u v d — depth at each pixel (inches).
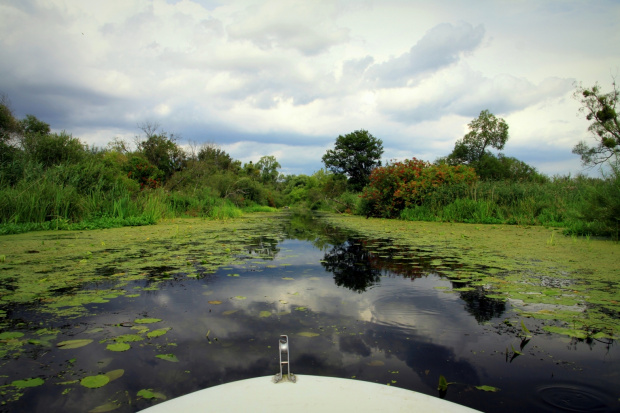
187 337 77.8
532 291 112.3
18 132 489.7
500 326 84.0
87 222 325.7
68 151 440.5
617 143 705.0
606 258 169.2
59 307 98.3
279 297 108.3
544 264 155.9
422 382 58.6
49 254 180.9
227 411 41.5
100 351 71.1
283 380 47.8
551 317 88.7
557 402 52.5
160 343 74.7
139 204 411.8
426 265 157.8
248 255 185.8
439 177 497.7
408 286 121.2
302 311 95.1
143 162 604.7
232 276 136.6
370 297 108.0
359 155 1279.5
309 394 45.0
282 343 49.3
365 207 601.6
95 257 174.2
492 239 244.7
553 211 371.6
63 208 333.1
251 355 68.9
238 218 546.3
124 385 58.2
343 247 217.9
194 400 43.3
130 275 136.6
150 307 98.7
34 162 404.8
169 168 737.0
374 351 70.7
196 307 98.6
